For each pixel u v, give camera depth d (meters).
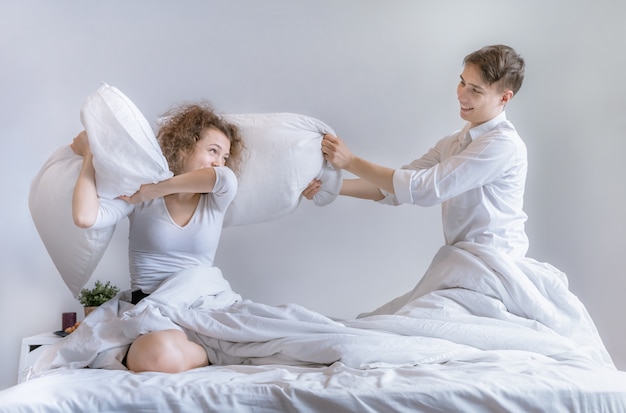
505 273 2.05
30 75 2.91
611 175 2.92
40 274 2.91
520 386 1.44
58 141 2.92
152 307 1.80
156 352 1.67
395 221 2.98
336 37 2.98
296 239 2.97
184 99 2.95
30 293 2.90
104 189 1.92
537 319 2.04
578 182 2.92
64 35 2.93
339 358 1.68
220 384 1.41
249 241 2.97
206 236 2.08
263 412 1.38
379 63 2.98
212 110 2.32
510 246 2.20
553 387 1.45
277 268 2.97
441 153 2.47
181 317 1.83
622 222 2.91
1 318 2.88
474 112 2.25
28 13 2.92
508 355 1.77
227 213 2.27
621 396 1.47
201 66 2.96
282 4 2.98
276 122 2.28
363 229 2.98
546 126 2.93
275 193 2.24
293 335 1.78
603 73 2.94
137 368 1.68
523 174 2.25
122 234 2.93
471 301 2.03
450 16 2.98
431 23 2.98
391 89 2.97
